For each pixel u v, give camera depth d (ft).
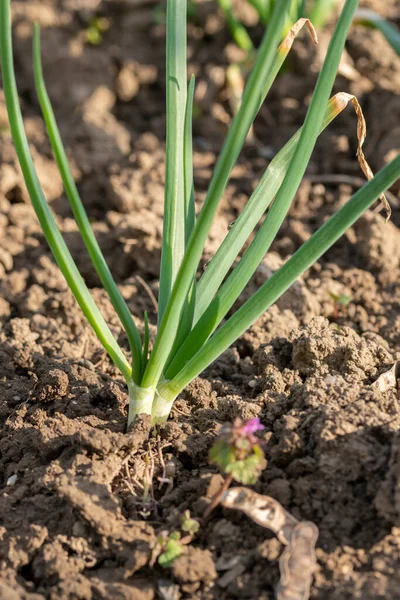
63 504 2.05
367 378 2.28
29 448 2.18
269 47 1.82
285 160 2.13
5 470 2.17
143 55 3.62
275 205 2.04
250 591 1.94
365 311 2.66
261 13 3.26
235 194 3.02
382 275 2.72
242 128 1.86
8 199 3.01
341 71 3.19
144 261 2.79
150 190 3.00
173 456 2.14
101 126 3.21
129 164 3.14
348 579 1.91
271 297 2.02
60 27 3.71
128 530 2.00
